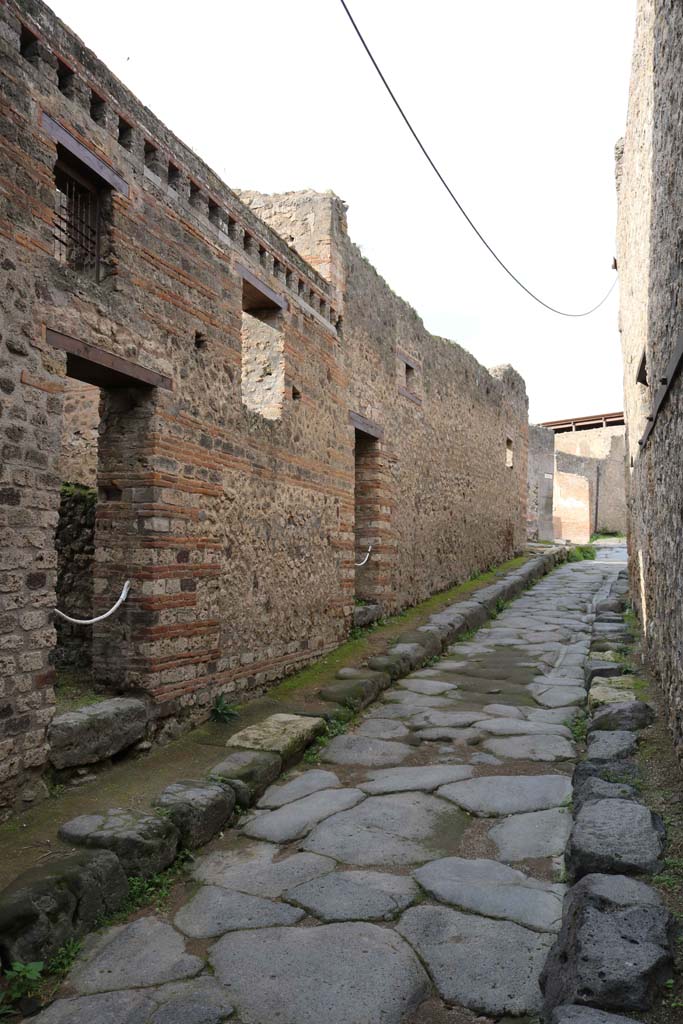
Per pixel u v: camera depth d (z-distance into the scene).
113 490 5.21
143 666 5.02
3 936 2.75
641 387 7.87
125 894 3.30
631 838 3.24
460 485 13.86
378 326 10.11
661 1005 2.23
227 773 4.54
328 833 4.02
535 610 12.13
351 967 2.77
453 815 4.25
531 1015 2.49
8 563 3.82
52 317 4.19
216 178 6.04
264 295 6.92
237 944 2.96
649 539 6.83
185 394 5.52
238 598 6.23
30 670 3.94
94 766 4.45
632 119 7.38
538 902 3.22
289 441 7.36
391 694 7.00
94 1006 2.59
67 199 4.86
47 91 4.22
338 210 8.84
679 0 3.83
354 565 8.98
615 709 5.20
